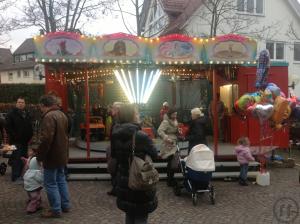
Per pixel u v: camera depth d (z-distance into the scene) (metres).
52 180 7.20
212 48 11.15
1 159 14.07
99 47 10.83
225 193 9.30
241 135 13.95
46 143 6.83
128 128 5.12
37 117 18.44
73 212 7.68
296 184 10.20
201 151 8.34
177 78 17.55
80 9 23.03
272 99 10.77
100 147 12.38
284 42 24.98
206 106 17.28
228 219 7.30
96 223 7.03
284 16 25.03
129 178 4.96
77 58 10.75
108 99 16.84
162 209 7.97
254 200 8.62
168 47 11.06
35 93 24.84
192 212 7.77
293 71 25.52
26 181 7.55
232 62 11.24
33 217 7.35
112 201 8.48
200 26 23.09
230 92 14.81
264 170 10.24
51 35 10.62
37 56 10.67
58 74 13.51
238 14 23.64
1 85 24.41
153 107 18.41
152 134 11.87
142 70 12.41
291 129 17.08
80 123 15.90
